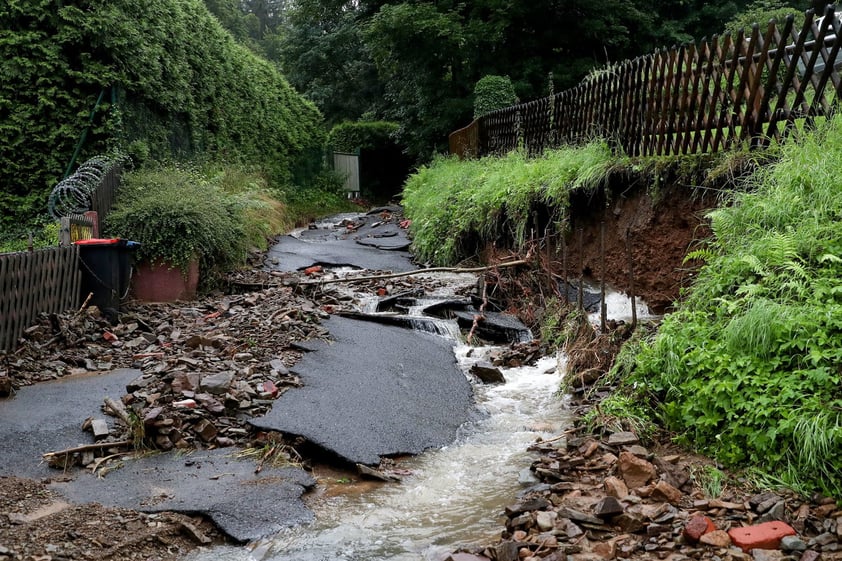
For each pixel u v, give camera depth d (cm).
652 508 376
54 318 718
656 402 505
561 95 1153
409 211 1714
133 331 776
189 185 1158
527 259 948
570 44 2205
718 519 364
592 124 1019
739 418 428
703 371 472
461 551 357
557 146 1172
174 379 568
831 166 534
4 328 652
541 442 508
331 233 1781
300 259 1306
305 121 2659
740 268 521
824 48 580
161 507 407
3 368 623
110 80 1208
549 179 948
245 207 1295
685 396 477
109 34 1206
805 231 507
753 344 453
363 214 2138
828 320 429
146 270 962
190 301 973
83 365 660
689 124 731
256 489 433
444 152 2272
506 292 942
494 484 450
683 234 720
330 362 671
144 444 495
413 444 516
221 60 1839
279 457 480
